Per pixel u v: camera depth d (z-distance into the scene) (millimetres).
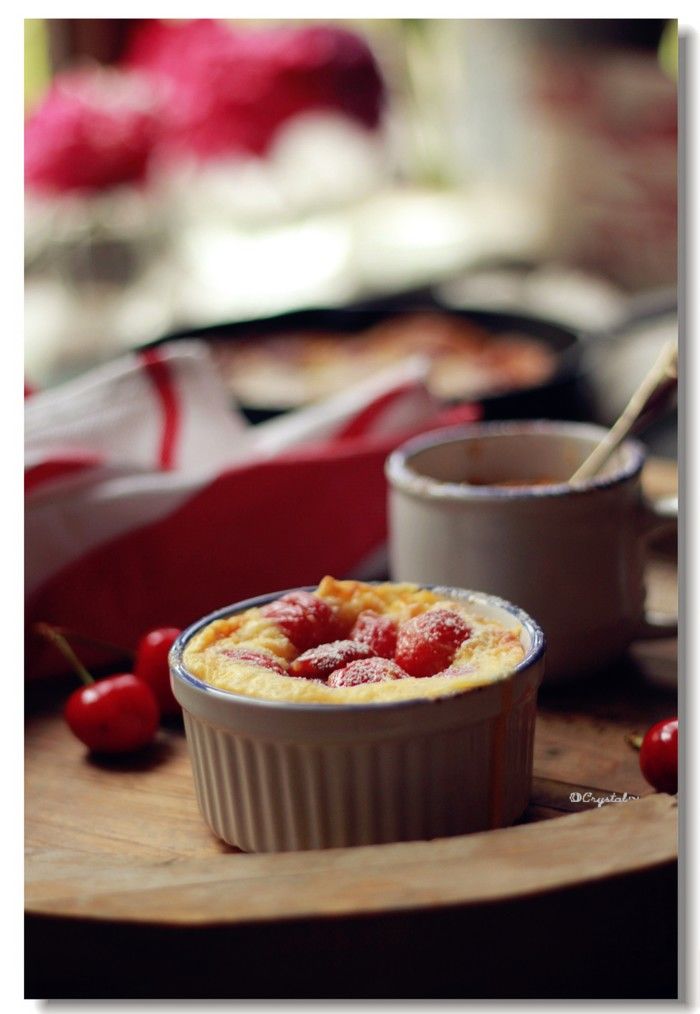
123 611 714
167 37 1151
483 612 615
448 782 570
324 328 1089
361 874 547
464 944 539
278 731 565
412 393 784
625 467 679
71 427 745
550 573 661
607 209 1207
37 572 702
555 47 1170
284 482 728
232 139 1090
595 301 1165
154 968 545
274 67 1076
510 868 545
